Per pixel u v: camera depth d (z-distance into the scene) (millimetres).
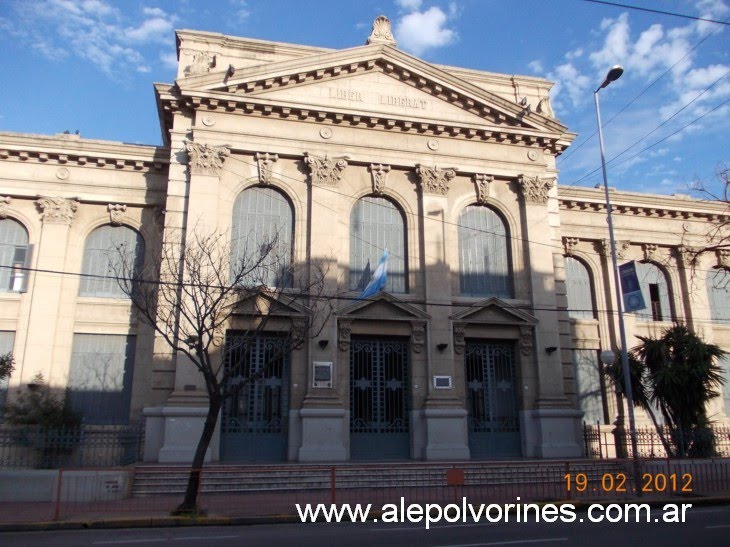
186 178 24312
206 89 24422
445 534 12438
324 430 22797
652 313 32781
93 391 24844
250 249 24438
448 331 25109
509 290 26969
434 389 24359
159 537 12367
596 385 30344
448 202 26797
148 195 26672
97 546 11273
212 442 22094
